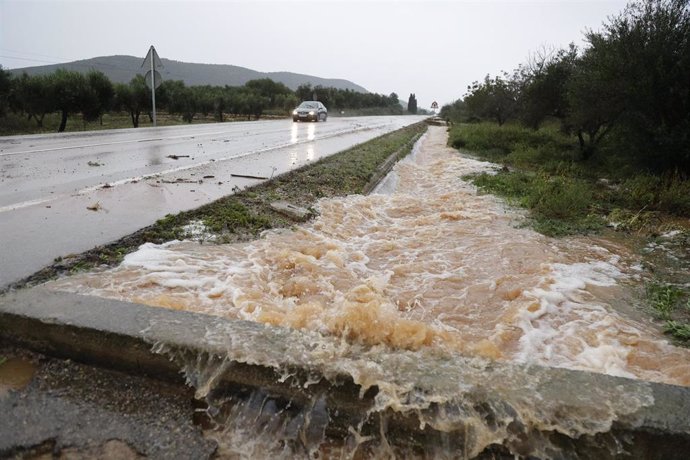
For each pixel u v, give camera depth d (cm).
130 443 194
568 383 209
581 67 1370
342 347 237
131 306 264
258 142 1494
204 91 4497
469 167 1292
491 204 794
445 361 227
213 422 209
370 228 622
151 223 482
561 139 1712
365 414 206
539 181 939
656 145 958
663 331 347
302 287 386
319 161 1035
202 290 355
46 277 341
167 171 812
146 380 232
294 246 494
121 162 912
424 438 199
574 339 329
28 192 600
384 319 275
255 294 355
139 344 230
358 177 933
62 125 2345
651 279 458
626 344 323
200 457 190
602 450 188
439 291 416
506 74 2581
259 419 211
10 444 189
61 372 234
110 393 223
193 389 223
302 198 704
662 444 185
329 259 466
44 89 2220
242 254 448
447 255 520
